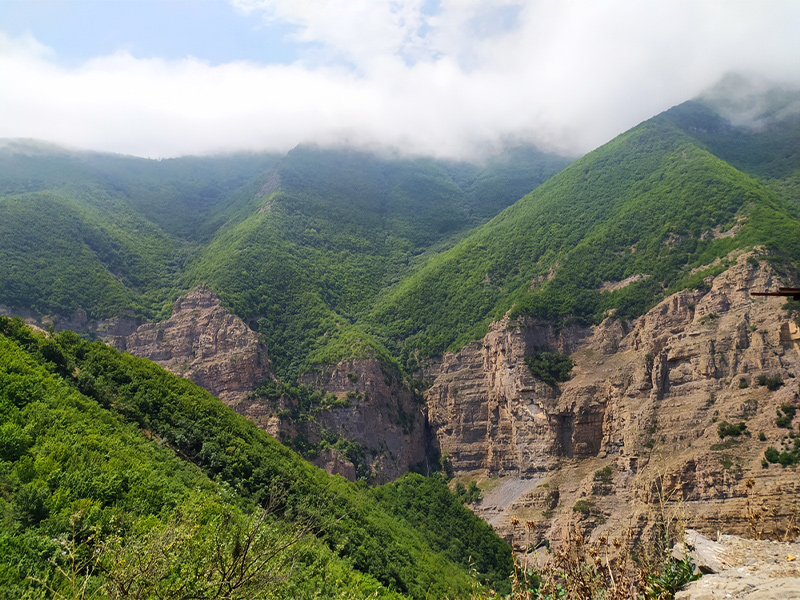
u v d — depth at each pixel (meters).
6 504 44.53
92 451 56.75
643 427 140.88
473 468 179.75
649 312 159.88
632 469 137.62
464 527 120.12
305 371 193.75
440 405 194.25
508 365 179.50
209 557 27.41
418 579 77.25
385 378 191.38
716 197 181.38
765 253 148.38
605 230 199.50
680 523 24.80
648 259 180.00
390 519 101.25
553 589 23.23
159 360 198.12
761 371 131.38
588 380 163.50
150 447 67.62
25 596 34.22
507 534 144.50
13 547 39.09
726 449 121.19
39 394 63.00
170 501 52.97
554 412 164.12
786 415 120.62
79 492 49.19
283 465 86.50
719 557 22.59
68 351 81.56
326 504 79.19
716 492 116.19
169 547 27.08
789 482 107.50
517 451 168.38
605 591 22.80
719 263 156.62
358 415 180.00
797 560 21.20
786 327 132.62
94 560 29.41
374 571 70.88
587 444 156.75
